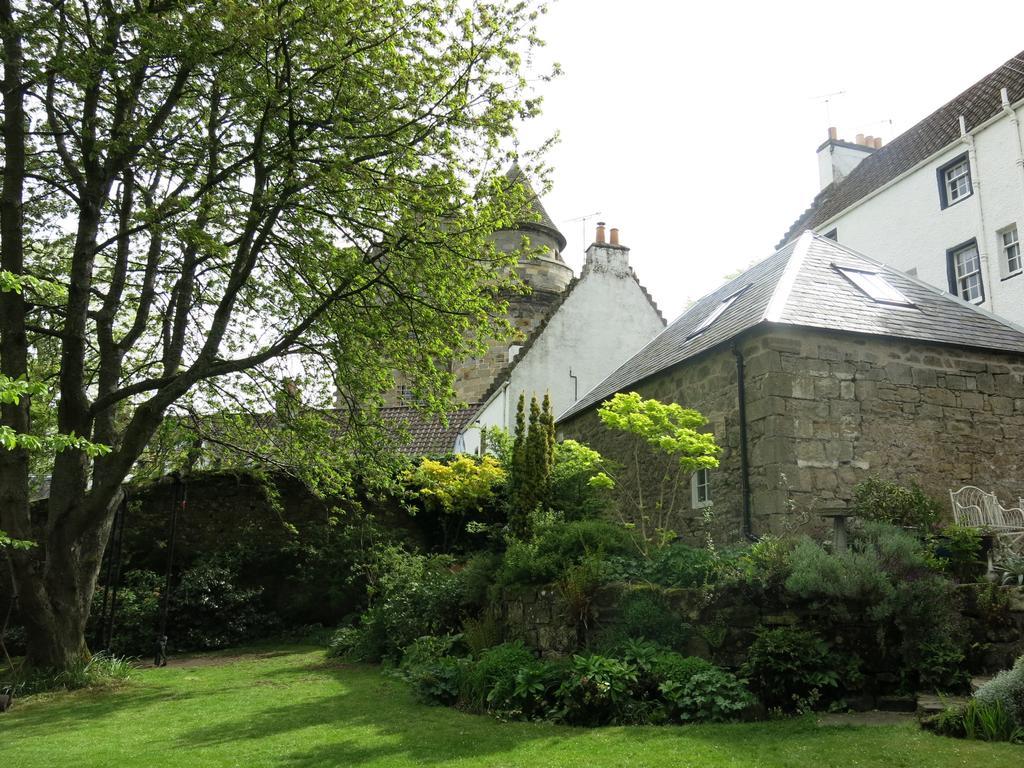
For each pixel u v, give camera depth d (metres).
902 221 20.61
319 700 8.48
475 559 11.66
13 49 9.70
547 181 11.26
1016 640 7.32
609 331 21.66
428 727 6.84
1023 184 17.02
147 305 11.63
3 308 10.01
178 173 10.48
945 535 8.49
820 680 6.93
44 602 9.93
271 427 13.73
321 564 15.70
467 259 11.16
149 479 14.20
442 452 20.62
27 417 10.10
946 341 10.91
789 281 11.58
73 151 11.30
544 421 12.41
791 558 7.68
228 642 14.57
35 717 8.03
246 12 8.80
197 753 6.07
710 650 7.39
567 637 8.17
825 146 25.83
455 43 10.48
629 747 5.75
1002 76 19.22
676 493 12.13
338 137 10.02
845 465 10.10
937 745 5.45
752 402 10.37
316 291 11.54
